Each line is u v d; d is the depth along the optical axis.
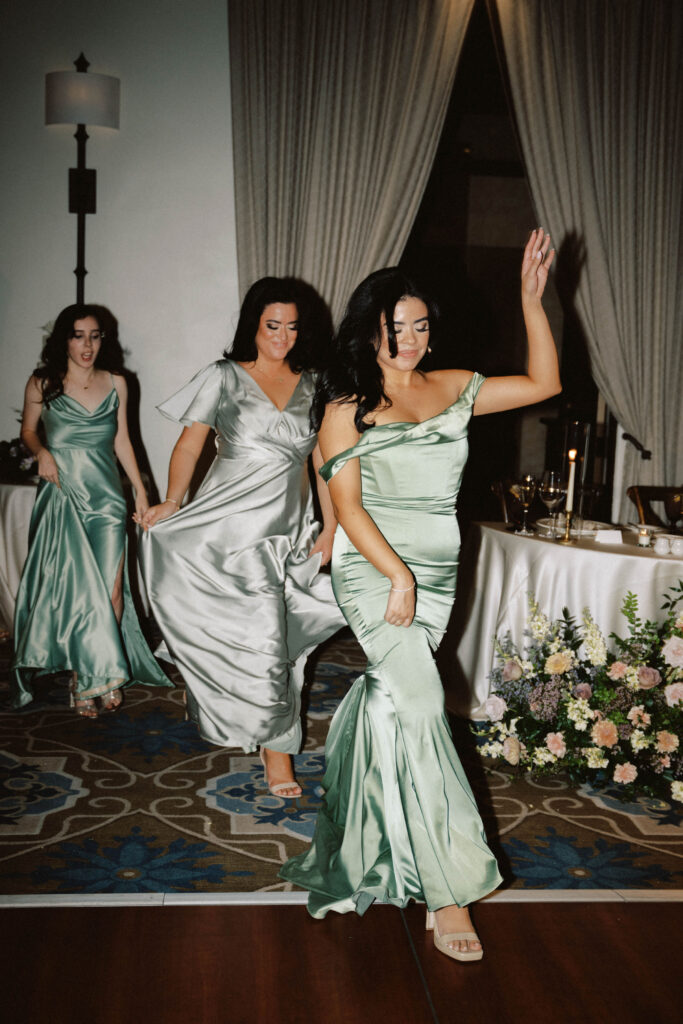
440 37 4.83
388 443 2.01
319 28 4.75
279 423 2.89
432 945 2.07
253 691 2.81
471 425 6.80
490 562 3.55
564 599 3.23
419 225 6.28
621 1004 1.89
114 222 4.93
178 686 3.96
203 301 5.02
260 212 4.81
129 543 4.50
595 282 5.11
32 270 4.93
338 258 4.90
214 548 2.91
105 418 3.60
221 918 2.14
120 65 4.85
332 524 3.04
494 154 6.98
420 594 2.12
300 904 2.21
